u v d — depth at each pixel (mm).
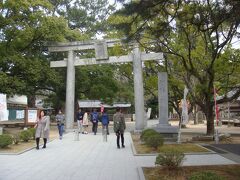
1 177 10852
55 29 32406
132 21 11438
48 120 19062
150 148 17438
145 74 35312
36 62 32562
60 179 10484
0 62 30516
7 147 18406
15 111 38469
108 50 33281
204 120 64625
